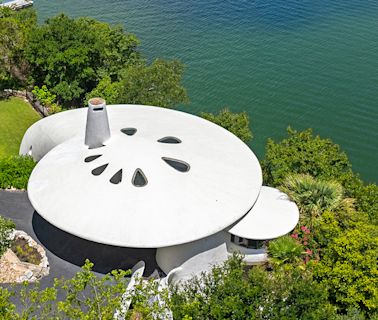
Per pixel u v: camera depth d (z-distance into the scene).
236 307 21.50
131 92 48.53
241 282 22.89
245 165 34.06
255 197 31.31
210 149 34.59
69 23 57.44
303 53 77.31
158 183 30.48
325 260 28.98
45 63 55.59
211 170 32.41
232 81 69.88
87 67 56.62
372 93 67.81
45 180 31.97
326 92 67.94
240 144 36.72
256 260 31.48
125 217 28.97
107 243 28.05
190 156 33.06
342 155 39.75
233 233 30.47
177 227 28.70
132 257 31.77
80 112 40.75
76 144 34.34
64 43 55.69
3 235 28.94
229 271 25.53
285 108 64.69
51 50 54.53
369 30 84.56
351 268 27.70
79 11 93.25
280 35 83.00
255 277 23.45
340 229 30.94
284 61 75.06
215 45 79.56
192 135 35.88
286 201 33.47
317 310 22.39
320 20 88.50
